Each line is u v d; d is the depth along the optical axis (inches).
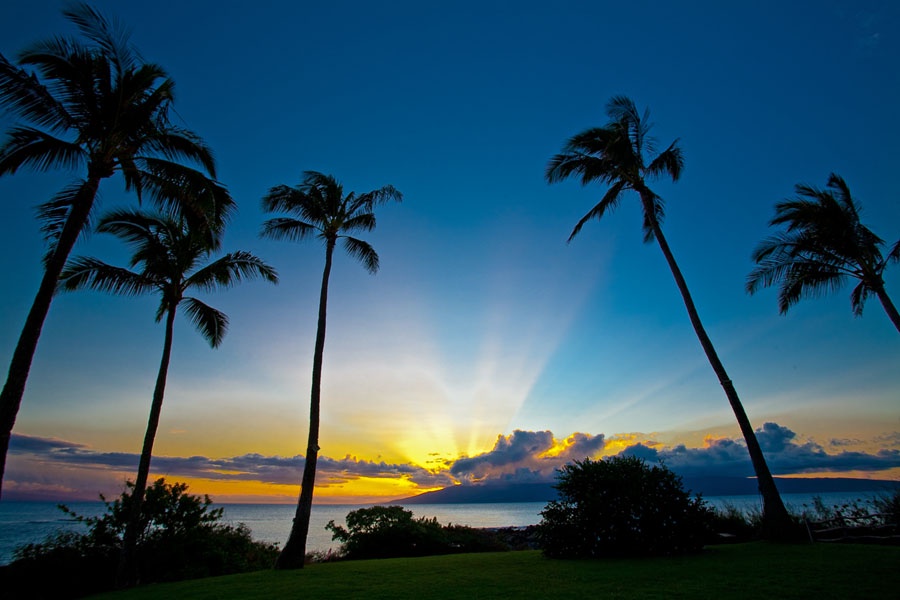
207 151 524.1
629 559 523.8
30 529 2182.6
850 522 580.4
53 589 556.4
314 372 679.7
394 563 597.6
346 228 782.5
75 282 642.2
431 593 366.9
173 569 622.5
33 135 430.0
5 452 344.2
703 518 557.6
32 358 368.5
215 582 481.7
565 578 412.8
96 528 641.6
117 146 460.4
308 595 373.4
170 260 705.0
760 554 488.7
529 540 1019.3
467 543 877.8
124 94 461.1
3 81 412.5
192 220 549.0
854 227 721.0
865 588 307.7
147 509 657.6
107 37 456.1
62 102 446.6
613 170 797.9
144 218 690.2
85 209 423.5
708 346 670.5
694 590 327.3
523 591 359.3
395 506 898.1
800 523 602.9
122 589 518.6
